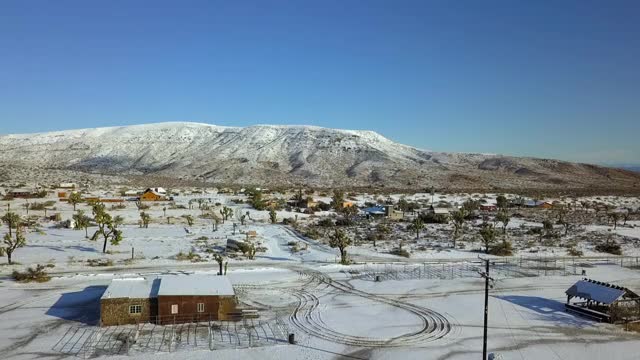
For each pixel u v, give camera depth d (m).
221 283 56.72
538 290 67.38
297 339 47.91
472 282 71.38
